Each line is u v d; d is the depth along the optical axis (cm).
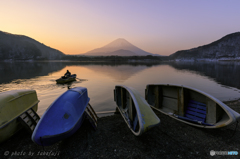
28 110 550
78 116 473
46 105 918
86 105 586
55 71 3638
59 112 427
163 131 532
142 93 1241
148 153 410
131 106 573
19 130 530
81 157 397
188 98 641
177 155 402
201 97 588
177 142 462
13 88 1450
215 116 507
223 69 4178
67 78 1830
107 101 998
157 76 2519
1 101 446
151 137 493
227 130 530
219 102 489
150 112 495
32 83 1764
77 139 483
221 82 1833
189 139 479
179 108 636
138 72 3316
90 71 3584
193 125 548
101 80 2030
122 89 724
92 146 445
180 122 604
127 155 403
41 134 359
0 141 438
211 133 513
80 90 590
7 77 2392
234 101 959
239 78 2205
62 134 382
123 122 624
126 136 502
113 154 408
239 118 448
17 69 4334
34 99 638
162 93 747
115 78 2247
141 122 437
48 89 1400
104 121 638
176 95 667
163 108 729
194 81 1930
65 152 417
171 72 3303
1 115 432
